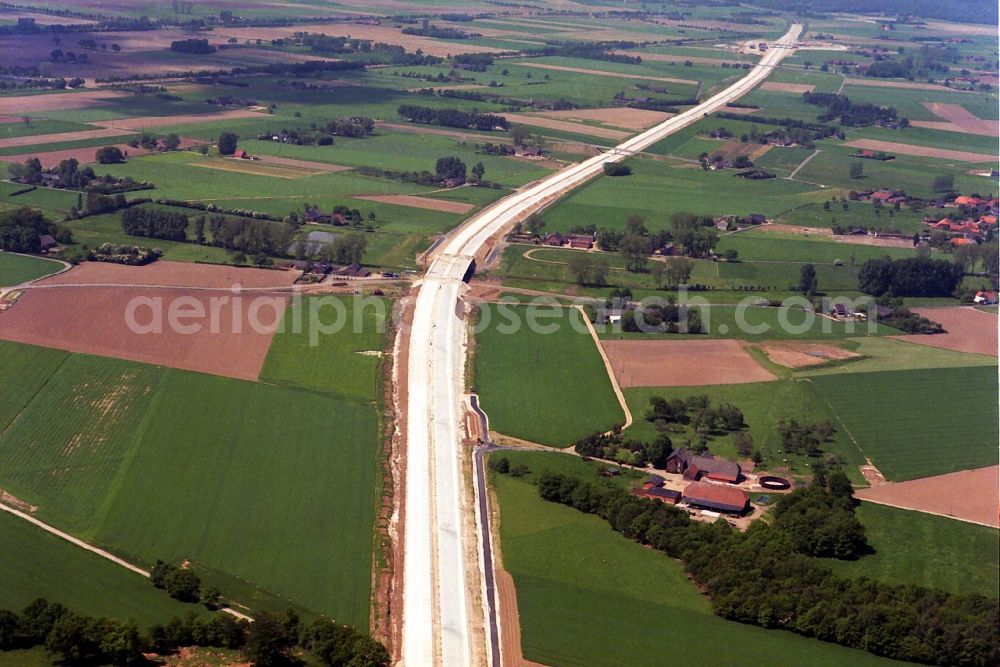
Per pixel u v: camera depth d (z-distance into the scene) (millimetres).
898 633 166500
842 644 169375
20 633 164000
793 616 173125
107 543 193125
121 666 159125
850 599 174375
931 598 174125
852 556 193500
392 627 174500
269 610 176250
